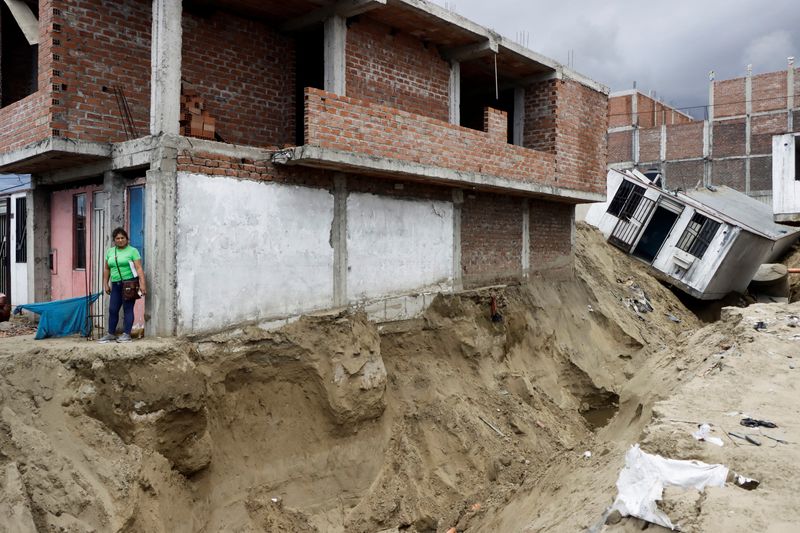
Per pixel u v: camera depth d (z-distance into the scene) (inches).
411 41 469.1
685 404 242.1
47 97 325.7
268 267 361.7
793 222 704.4
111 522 250.7
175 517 288.0
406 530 359.6
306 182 383.6
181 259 319.6
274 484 346.6
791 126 1348.4
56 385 283.9
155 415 289.6
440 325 480.1
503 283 564.4
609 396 572.1
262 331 354.0
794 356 290.8
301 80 457.1
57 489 248.4
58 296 414.3
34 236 417.1
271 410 360.5
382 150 389.7
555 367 564.4
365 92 432.5
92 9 341.7
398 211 450.9
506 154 495.2
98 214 375.6
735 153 1408.7
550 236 634.8
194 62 385.7
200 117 353.4
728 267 815.7
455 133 446.6
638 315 706.2
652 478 180.5
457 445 405.7
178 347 307.7
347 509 363.9
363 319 413.1
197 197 325.7
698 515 159.8
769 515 154.7
